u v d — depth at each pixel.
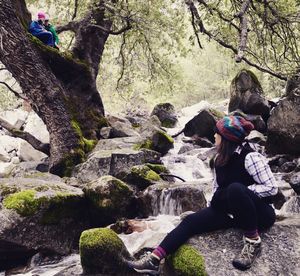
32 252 4.98
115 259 3.71
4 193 5.29
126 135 10.24
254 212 3.21
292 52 10.65
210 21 11.18
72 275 3.87
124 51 14.70
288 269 3.27
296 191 6.03
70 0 13.80
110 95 16.45
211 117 10.76
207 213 3.47
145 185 6.75
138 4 11.02
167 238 3.45
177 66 15.04
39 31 9.52
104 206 5.55
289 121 8.07
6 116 12.78
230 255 3.38
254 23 10.34
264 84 17.09
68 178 7.61
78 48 10.59
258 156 3.21
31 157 10.68
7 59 8.34
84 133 9.98
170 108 13.89
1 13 8.12
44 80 8.52
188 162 8.84
